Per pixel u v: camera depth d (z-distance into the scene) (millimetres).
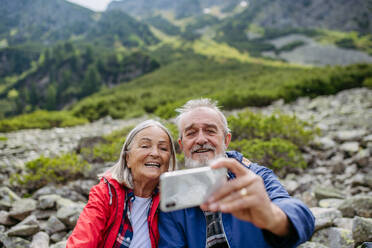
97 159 5500
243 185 1021
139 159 1863
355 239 2328
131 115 16344
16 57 112000
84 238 1644
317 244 2291
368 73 14234
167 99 18359
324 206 3264
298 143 5602
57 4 191750
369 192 3727
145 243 1783
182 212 1762
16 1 196125
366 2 131375
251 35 120062
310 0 145500
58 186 4488
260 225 1094
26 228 2979
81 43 108125
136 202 1895
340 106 9914
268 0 152250
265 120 5828
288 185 3982
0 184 4762
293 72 20703
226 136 2148
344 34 111062
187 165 1960
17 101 77875
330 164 4957
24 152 7473
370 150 4836
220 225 1677
